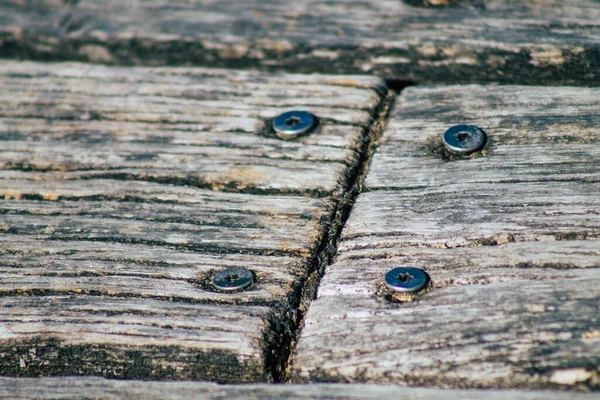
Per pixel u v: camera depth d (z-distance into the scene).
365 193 0.62
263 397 0.58
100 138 0.64
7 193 0.63
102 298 0.60
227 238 0.61
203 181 0.63
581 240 0.59
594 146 0.62
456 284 0.59
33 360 0.59
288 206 0.62
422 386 0.58
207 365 0.59
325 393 0.58
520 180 0.61
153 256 0.61
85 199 0.62
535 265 0.59
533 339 0.58
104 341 0.59
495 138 0.62
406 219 0.61
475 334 0.58
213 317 0.59
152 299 0.60
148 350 0.59
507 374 0.57
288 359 0.59
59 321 0.59
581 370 0.57
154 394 0.58
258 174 0.63
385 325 0.58
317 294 0.59
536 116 0.63
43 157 0.64
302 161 0.63
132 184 0.63
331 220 0.61
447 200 0.61
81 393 0.58
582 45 0.64
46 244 0.61
